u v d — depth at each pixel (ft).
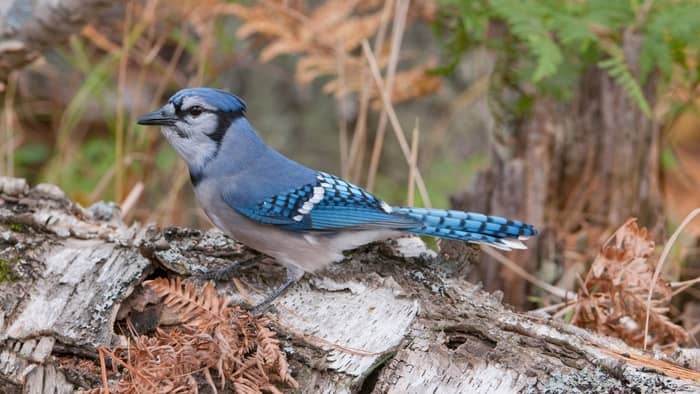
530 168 33.09
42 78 45.70
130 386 20.61
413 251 26.91
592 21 32.71
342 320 23.39
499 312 23.99
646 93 34.30
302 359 21.74
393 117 33.76
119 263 24.38
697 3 33.58
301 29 38.32
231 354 20.72
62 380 21.57
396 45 35.06
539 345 22.18
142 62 41.91
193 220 42.60
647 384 20.58
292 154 47.85
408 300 24.09
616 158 33.58
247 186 26.22
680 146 51.96
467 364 21.53
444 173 46.52
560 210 34.22
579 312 26.76
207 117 26.55
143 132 41.29
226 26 46.01
